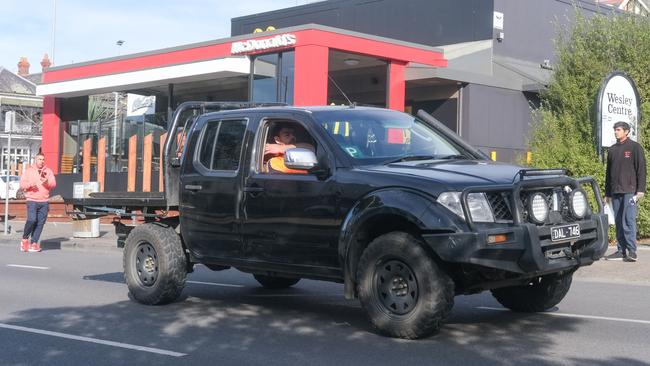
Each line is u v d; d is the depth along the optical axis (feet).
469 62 75.00
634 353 19.69
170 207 28.17
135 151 82.99
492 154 71.10
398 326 20.61
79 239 57.47
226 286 33.42
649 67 46.60
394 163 22.47
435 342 21.03
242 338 22.24
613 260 37.55
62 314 26.43
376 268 21.06
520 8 77.82
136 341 22.04
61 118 96.27
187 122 29.71
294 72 65.31
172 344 21.61
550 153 47.06
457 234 19.26
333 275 22.54
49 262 44.16
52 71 91.35
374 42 67.15
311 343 21.36
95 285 33.78
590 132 46.29
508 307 25.31
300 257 23.22
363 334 22.40
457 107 71.92
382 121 24.75
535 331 22.47
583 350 20.03
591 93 47.19
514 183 20.15
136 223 30.37
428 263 19.99
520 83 74.79
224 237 25.45
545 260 19.90
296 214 23.09
